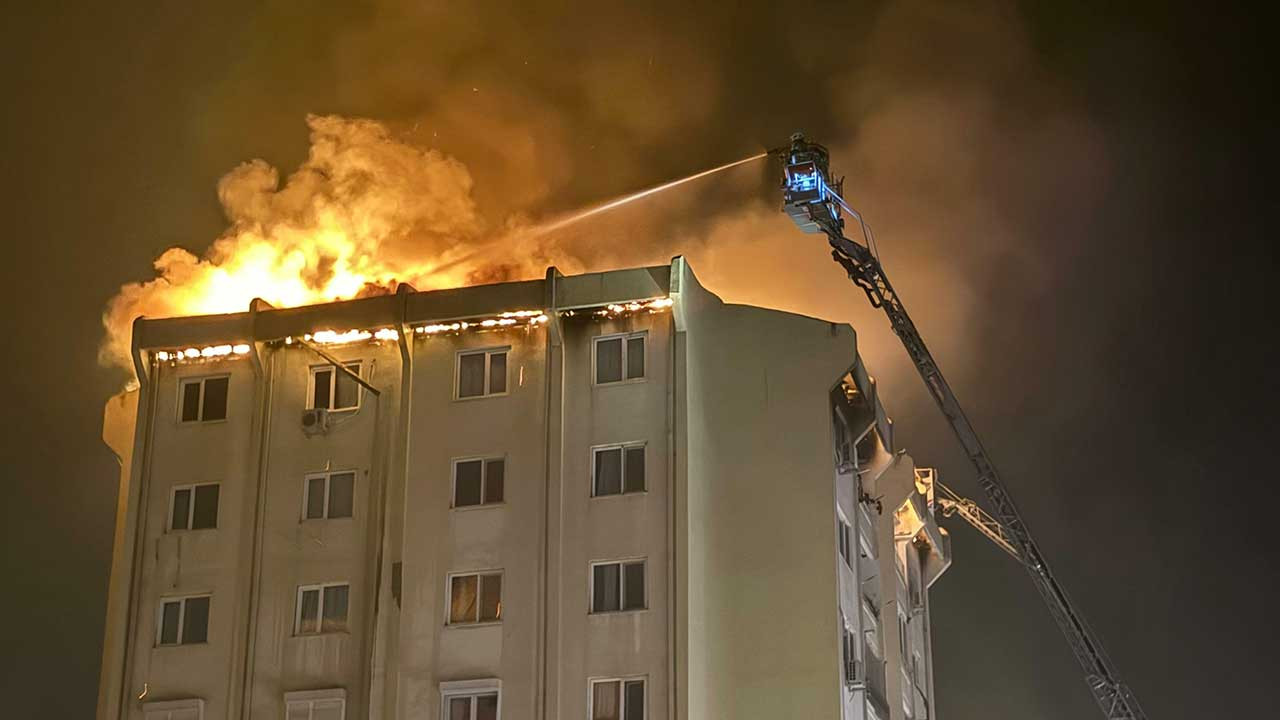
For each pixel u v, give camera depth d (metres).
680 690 34.72
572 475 37.25
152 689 37.56
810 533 37.56
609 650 35.59
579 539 36.69
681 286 37.88
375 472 38.31
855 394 41.75
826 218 42.91
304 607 37.50
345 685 36.62
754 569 37.41
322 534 38.03
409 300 39.28
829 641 36.59
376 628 36.75
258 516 38.47
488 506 37.38
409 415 38.53
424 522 37.56
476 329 39.03
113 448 40.69
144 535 38.97
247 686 36.97
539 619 36.12
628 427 37.34
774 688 36.41
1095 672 44.78
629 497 36.75
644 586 35.94
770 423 38.66
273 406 39.47
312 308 39.78
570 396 37.94
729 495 38.06
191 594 38.25
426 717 35.88
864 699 39.44
